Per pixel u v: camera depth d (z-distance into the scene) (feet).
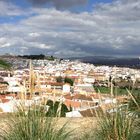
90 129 23.02
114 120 20.03
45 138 18.60
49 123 19.30
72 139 21.43
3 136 18.93
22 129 18.81
